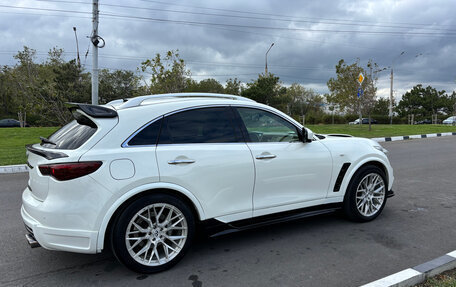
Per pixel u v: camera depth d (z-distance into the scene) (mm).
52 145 3111
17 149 12102
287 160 3639
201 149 3178
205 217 3213
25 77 29312
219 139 3352
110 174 2764
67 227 2701
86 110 2908
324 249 3523
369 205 4395
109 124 2912
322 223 4340
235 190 3338
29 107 18328
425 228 4129
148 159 2916
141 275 3008
